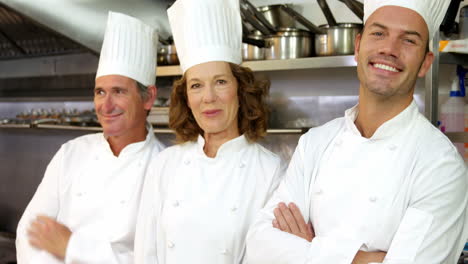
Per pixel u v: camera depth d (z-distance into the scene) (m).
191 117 1.70
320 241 1.25
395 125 1.27
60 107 3.90
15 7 3.01
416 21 1.23
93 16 3.00
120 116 1.83
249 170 1.61
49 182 1.94
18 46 3.89
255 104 1.64
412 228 1.17
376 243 1.23
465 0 2.20
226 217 1.54
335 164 1.35
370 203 1.25
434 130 1.31
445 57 1.85
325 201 1.33
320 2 2.05
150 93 1.95
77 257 1.67
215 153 1.64
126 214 1.78
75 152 1.99
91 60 3.67
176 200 1.59
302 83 2.61
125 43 1.86
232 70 1.59
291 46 2.21
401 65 1.23
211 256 1.53
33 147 3.91
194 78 1.58
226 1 1.62
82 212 1.85
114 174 1.85
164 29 2.94
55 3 2.99
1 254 3.33
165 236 1.60
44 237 1.72
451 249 1.20
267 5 2.56
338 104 2.51
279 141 2.68
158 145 1.97
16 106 4.23
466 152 2.07
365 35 1.28
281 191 1.45
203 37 1.58
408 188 1.23
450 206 1.20
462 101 2.00
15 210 4.05
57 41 3.58
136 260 1.62
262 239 1.35
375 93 1.25
